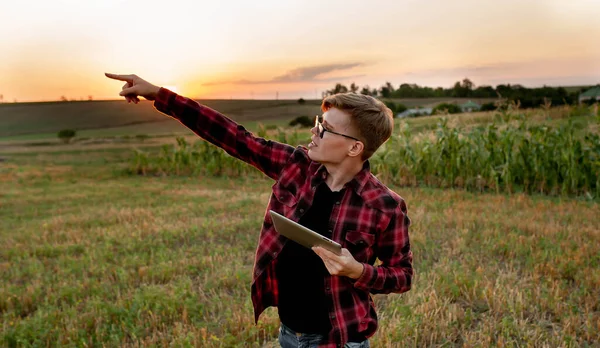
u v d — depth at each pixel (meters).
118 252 7.34
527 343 3.90
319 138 1.98
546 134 12.92
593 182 12.31
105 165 30.34
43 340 4.27
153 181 19.16
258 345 4.07
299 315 2.07
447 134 14.37
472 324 4.45
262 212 10.33
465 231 7.61
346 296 2.01
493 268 5.87
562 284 5.27
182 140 21.56
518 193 12.49
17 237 8.80
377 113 1.93
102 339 4.24
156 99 2.22
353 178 2.04
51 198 14.48
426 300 4.82
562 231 7.74
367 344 2.15
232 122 2.25
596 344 4.02
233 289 5.43
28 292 5.44
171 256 6.84
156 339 4.18
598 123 12.91
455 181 14.16
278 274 2.12
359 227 2.01
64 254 7.45
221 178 19.39
